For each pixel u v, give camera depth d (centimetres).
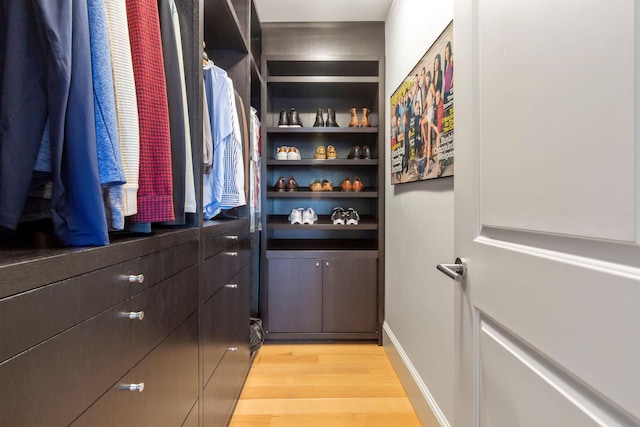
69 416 52
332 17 237
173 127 94
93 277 58
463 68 85
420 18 160
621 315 42
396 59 207
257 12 217
